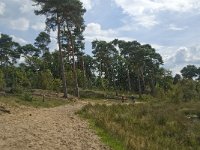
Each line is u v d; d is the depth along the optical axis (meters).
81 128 19.84
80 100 50.31
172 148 18.53
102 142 16.12
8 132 16.47
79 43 62.72
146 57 87.88
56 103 38.78
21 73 64.94
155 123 24.84
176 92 42.81
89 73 102.31
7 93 39.47
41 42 98.19
